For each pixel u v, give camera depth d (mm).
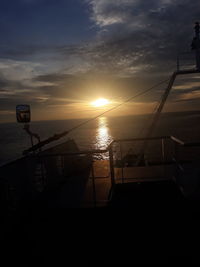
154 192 4160
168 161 5887
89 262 2645
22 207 3779
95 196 4078
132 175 5195
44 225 3377
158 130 89375
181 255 2617
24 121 4211
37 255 2807
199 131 75375
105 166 6449
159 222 3242
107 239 2994
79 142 77375
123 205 3766
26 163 3936
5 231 3240
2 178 3230
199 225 3109
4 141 106062
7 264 2695
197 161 5879
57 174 5172
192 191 3928
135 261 2592
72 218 3504
